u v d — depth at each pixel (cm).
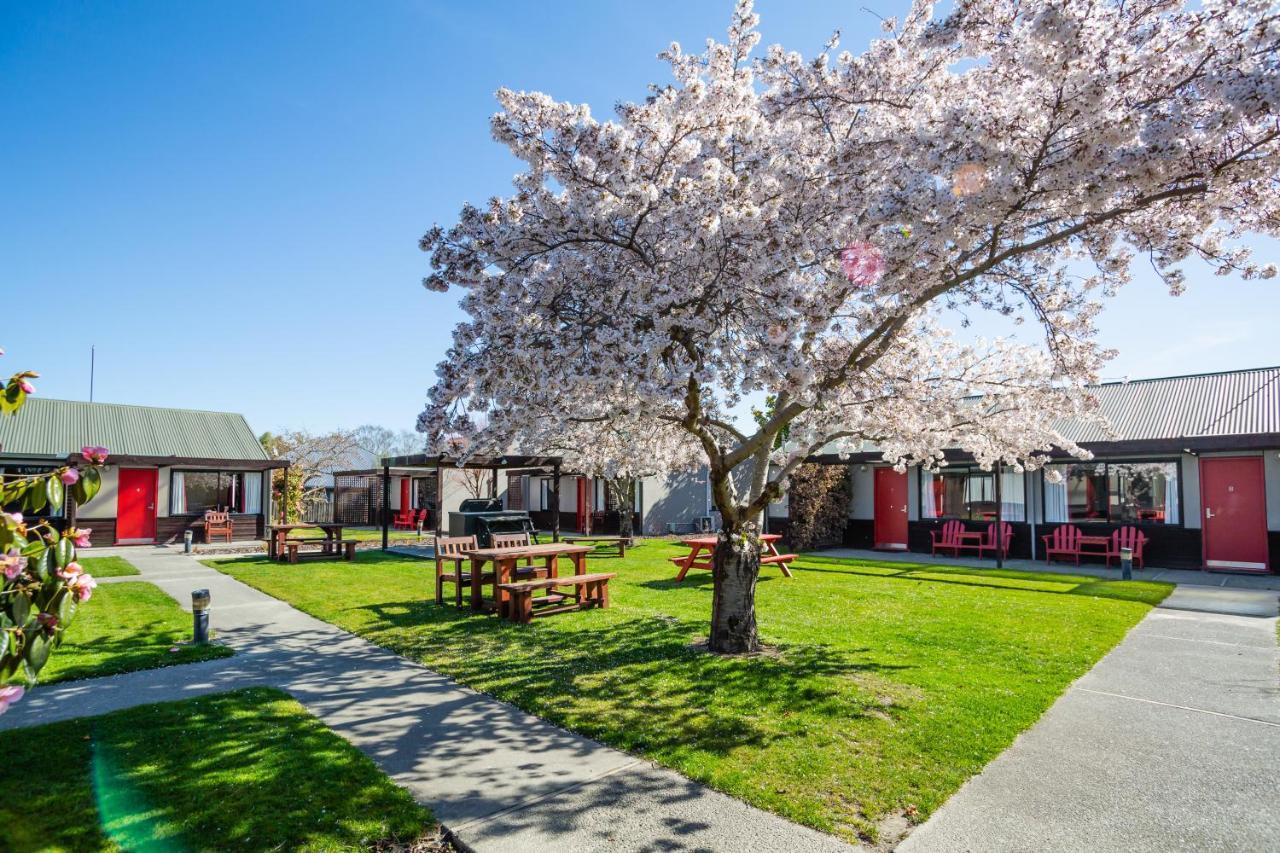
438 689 564
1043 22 358
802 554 1609
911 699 521
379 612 880
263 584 1124
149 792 371
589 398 600
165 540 1966
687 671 598
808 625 782
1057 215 449
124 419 2081
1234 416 1299
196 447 2083
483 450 605
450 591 1052
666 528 2283
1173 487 1342
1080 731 463
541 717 496
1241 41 352
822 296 495
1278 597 980
